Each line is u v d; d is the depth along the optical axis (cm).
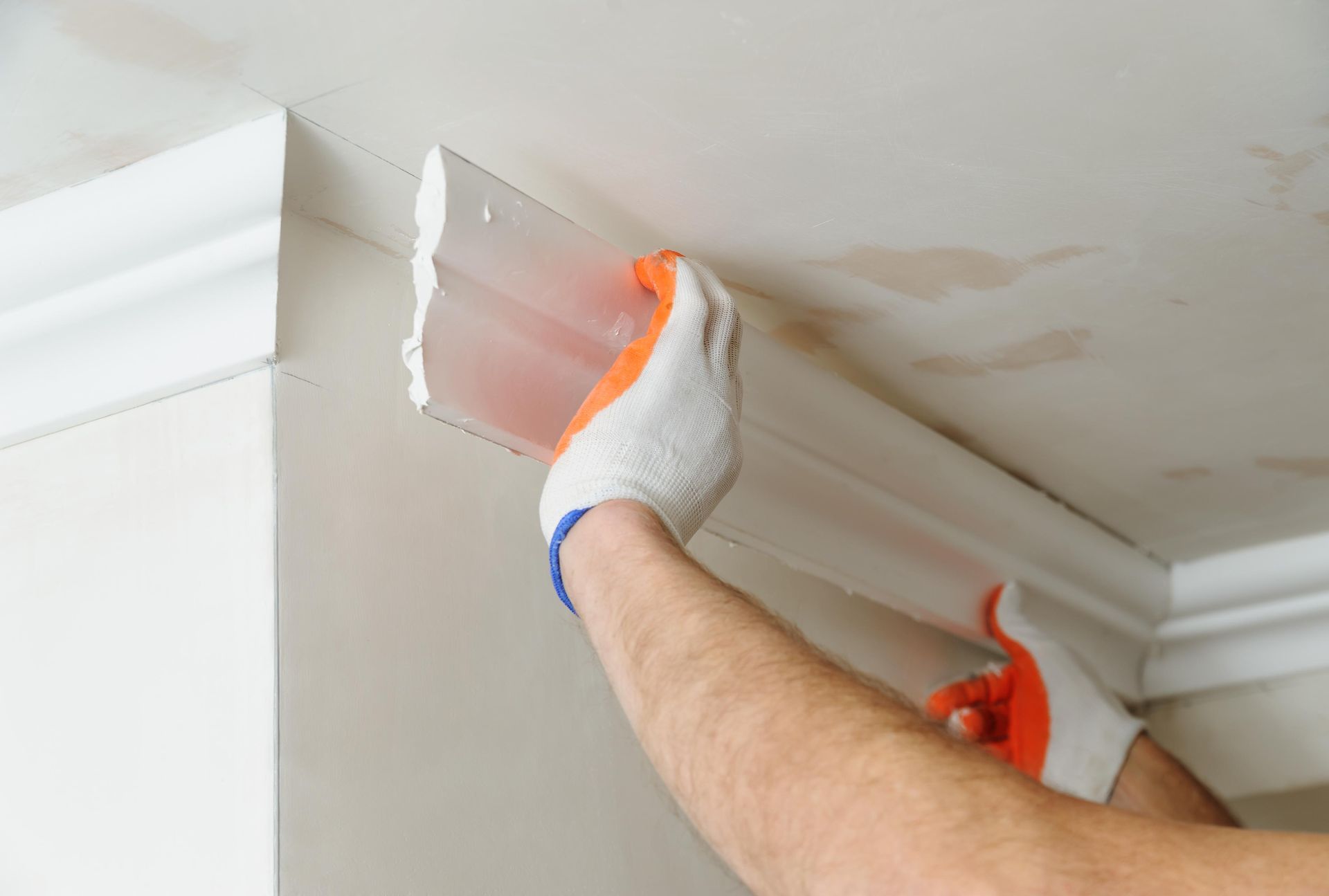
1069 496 173
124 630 88
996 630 167
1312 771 204
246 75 81
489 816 93
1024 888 40
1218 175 98
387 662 89
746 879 49
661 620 60
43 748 87
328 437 92
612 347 91
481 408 83
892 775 46
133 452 94
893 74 84
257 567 84
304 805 78
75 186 91
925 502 146
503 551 106
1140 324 124
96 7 72
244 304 92
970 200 100
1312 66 84
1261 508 178
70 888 81
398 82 83
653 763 55
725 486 83
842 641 153
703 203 99
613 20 77
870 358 130
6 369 98
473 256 80
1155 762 157
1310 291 118
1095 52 82
